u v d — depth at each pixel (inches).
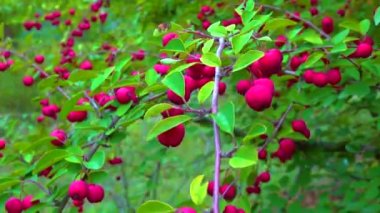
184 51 21.4
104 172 22.1
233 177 24.7
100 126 23.9
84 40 55.9
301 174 39.4
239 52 21.9
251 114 42.6
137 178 53.6
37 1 51.8
